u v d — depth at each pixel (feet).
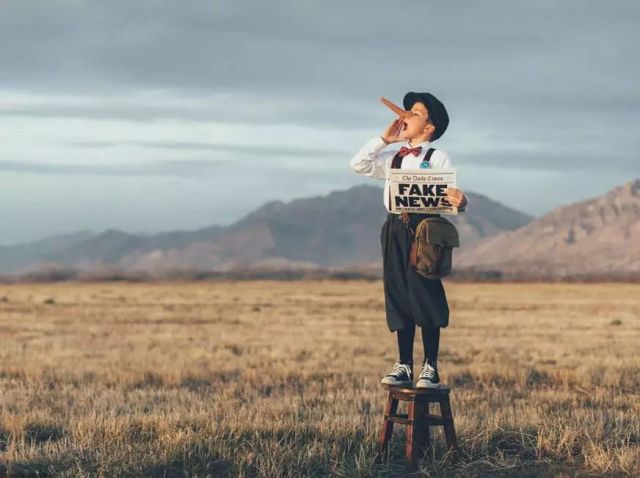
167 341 96.63
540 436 30.40
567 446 29.86
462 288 474.90
